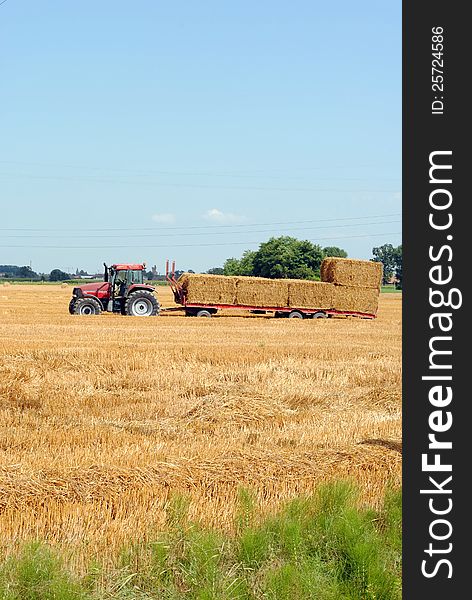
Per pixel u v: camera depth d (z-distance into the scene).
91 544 14.03
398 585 13.92
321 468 18.36
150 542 14.11
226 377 35.06
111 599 12.80
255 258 179.50
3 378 33.00
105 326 60.44
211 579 13.38
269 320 71.38
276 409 28.47
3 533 14.46
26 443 21.53
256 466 18.16
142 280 73.69
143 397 30.59
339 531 14.93
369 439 21.89
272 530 14.96
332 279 77.94
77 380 33.59
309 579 13.43
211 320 69.50
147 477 16.86
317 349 44.22
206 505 15.89
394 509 16.17
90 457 19.02
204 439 22.88
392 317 83.31
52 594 12.57
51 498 15.59
